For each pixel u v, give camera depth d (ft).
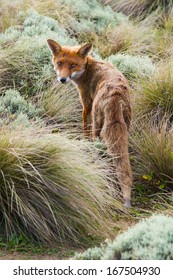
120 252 26.84
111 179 36.19
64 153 34.68
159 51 58.59
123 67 51.60
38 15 58.95
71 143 36.19
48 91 47.83
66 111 46.47
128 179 35.96
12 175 33.40
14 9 60.08
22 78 49.67
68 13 63.62
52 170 33.71
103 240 32.60
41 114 45.75
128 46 58.70
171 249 26.05
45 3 62.85
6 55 50.08
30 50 51.60
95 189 34.30
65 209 33.14
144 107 45.37
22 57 50.75
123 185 35.91
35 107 46.57
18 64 50.03
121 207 35.47
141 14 68.69
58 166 33.81
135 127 43.11
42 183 33.30
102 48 58.54
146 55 57.72
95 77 42.47
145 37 60.95
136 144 41.04
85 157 36.32
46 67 50.31
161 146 39.88
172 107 44.86
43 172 33.47
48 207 32.81
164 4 68.03
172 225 27.76
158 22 66.64
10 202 32.86
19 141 34.40
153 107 45.32
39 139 35.06
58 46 43.91
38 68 50.57
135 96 46.24
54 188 33.09
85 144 36.58
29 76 49.85
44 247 31.81
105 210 34.68
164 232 26.99
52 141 34.94
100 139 39.75
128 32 61.11
